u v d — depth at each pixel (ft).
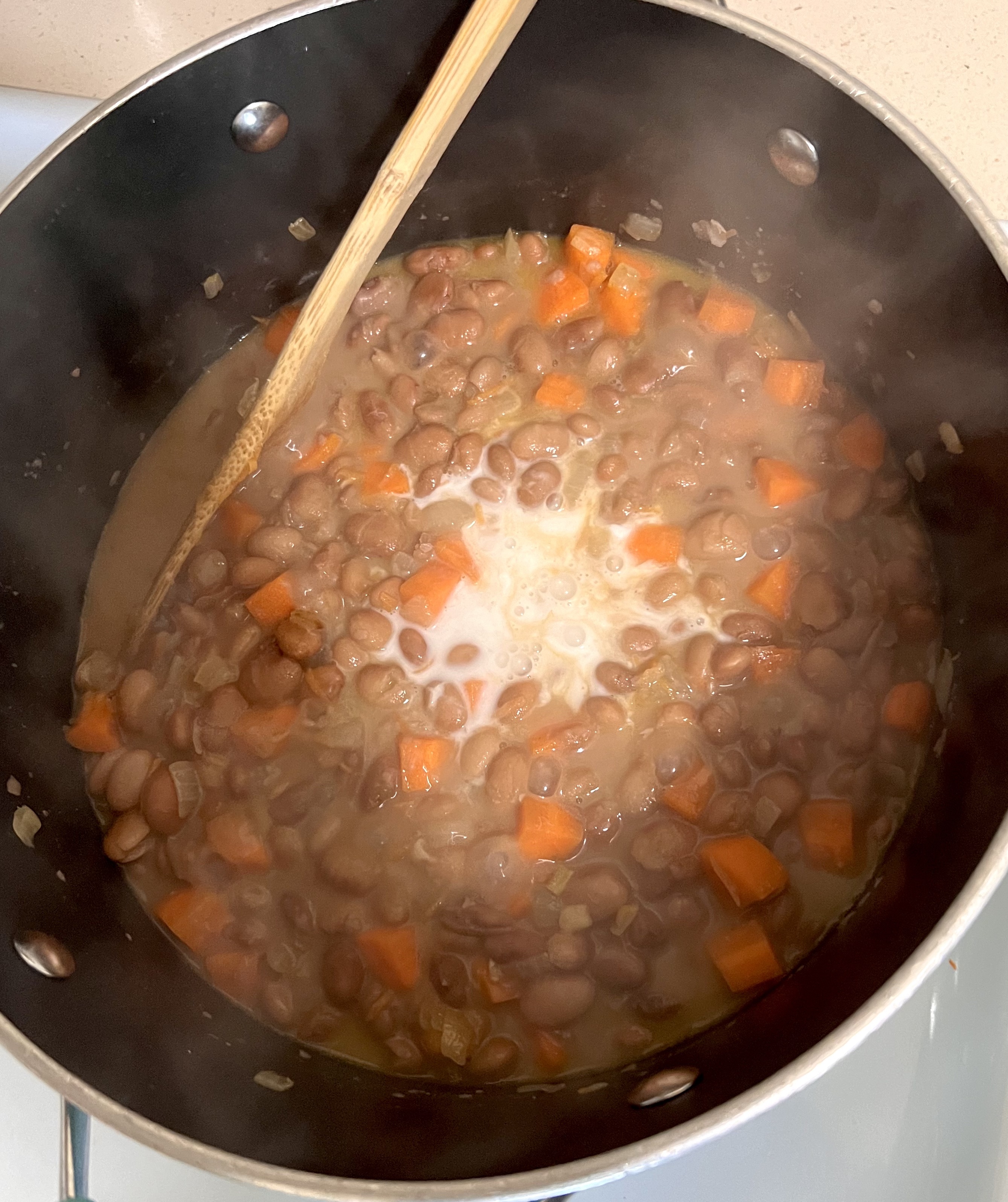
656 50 0.87
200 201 0.95
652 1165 0.62
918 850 0.84
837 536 1.01
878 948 0.75
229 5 1.14
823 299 1.02
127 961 0.87
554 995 0.86
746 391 1.06
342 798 0.95
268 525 1.03
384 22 0.85
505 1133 0.74
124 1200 0.77
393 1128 0.77
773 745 0.95
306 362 0.94
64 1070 0.65
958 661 0.91
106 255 0.92
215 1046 0.84
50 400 0.93
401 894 0.90
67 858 0.90
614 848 0.93
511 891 0.91
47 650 0.97
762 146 0.92
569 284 1.09
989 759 0.80
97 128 0.83
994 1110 0.77
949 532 0.95
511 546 1.03
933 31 1.11
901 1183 0.76
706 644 0.96
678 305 1.08
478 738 0.95
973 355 0.86
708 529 0.99
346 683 0.98
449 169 1.03
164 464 1.08
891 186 0.86
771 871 0.89
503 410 1.07
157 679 0.99
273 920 0.92
